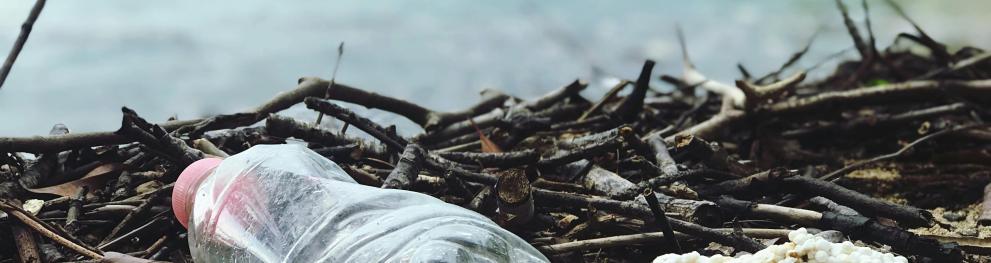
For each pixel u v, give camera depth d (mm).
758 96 1142
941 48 1358
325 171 849
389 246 743
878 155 1168
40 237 876
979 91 1220
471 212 788
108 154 967
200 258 819
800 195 945
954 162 1132
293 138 978
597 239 886
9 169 940
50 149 931
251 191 812
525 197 877
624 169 1007
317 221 787
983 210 993
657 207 854
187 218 836
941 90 1222
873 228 875
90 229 908
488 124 1128
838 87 1380
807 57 1881
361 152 974
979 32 1858
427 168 944
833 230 890
